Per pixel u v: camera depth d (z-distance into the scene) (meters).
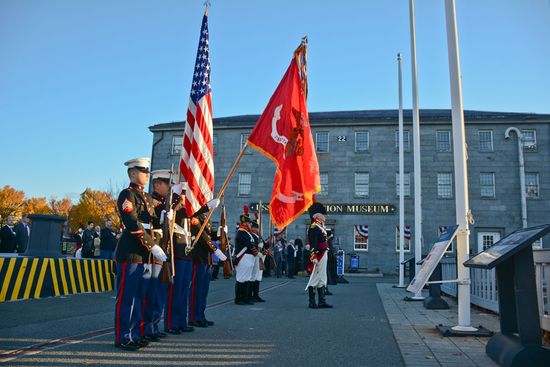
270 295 13.86
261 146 7.68
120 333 5.60
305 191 7.52
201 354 5.35
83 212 67.56
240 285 10.97
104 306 9.88
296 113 7.71
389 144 35.81
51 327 7.05
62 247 27.14
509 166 34.34
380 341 6.33
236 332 6.90
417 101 15.80
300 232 35.06
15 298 10.63
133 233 5.56
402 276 17.94
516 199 33.97
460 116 7.46
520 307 4.43
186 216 7.00
